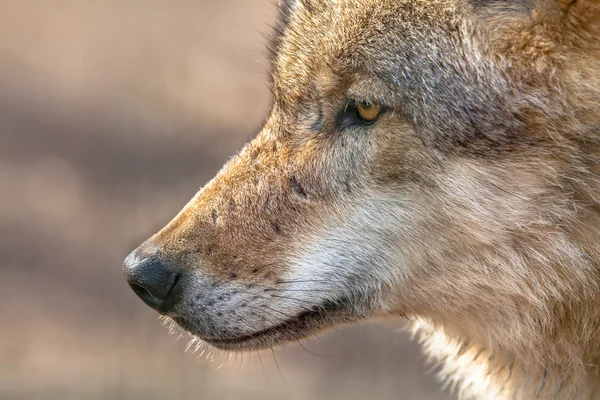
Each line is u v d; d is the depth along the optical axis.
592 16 7.18
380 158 7.77
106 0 34.84
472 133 7.57
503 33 7.46
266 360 16.59
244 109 26.73
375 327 17.23
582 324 7.87
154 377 15.18
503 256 7.81
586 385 8.05
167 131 25.08
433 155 7.68
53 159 23.53
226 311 8.10
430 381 15.82
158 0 35.44
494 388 8.78
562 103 7.39
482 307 8.11
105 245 20.08
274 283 8.06
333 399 14.91
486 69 7.51
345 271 8.00
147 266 8.07
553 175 7.54
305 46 8.00
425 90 7.63
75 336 16.67
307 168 8.01
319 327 8.25
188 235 8.16
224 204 8.20
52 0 34.25
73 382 14.80
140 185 22.25
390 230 7.89
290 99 8.09
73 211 21.28
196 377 15.33
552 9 7.28
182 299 8.11
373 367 16.19
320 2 8.02
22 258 19.41
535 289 7.85
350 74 7.77
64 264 19.36
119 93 27.33
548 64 7.36
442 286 8.04
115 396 14.38
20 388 14.51
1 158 23.30
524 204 7.64
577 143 7.50
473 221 7.73
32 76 27.88
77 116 25.73
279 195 8.09
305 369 16.22
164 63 29.55
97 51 30.16
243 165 8.30
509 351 8.40
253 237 8.09
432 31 7.67
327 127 7.95
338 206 7.95
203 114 26.16
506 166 7.59
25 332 16.77
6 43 30.00
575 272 7.73
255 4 35.16
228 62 29.84
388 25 7.75
